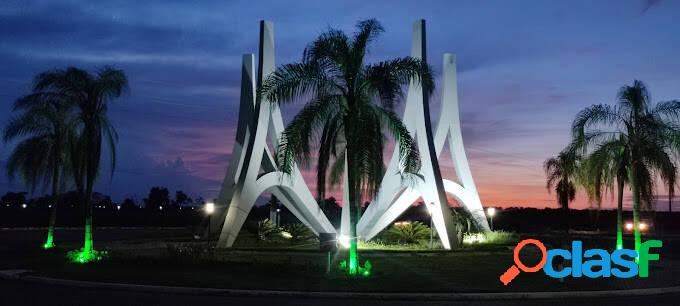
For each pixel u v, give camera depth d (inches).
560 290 693.3
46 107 1222.9
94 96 1019.9
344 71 810.8
